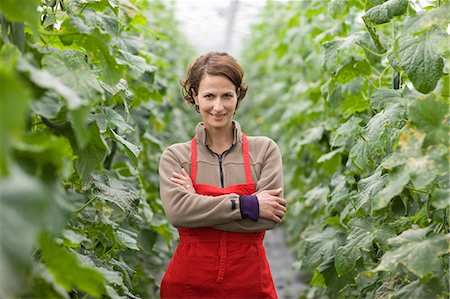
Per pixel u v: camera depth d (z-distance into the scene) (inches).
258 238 106.6
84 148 74.0
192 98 117.0
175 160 110.5
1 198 42.1
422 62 89.0
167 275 108.2
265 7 361.4
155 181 201.9
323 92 147.3
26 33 78.2
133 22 149.4
